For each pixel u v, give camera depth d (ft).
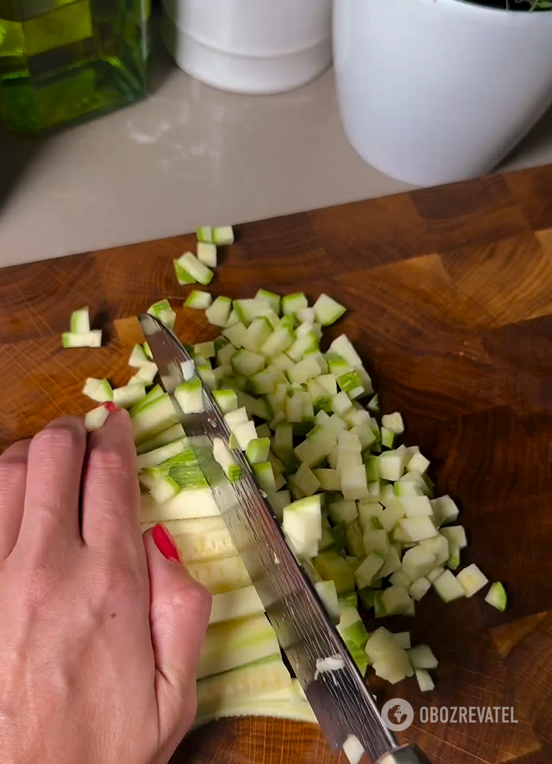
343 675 0.90
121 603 0.91
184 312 1.29
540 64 1.15
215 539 1.14
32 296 1.26
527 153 1.54
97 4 1.32
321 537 1.14
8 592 0.90
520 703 1.10
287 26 1.42
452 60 1.16
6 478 1.00
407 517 1.19
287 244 1.34
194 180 1.46
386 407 1.28
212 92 1.56
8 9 1.24
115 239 1.40
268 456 1.22
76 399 1.22
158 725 0.88
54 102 1.43
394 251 1.36
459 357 1.31
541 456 1.26
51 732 0.84
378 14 1.15
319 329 1.30
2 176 1.43
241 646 1.09
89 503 0.98
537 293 1.36
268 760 1.05
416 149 1.38
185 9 1.42
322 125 1.54
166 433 1.20
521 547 1.20
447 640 1.14
